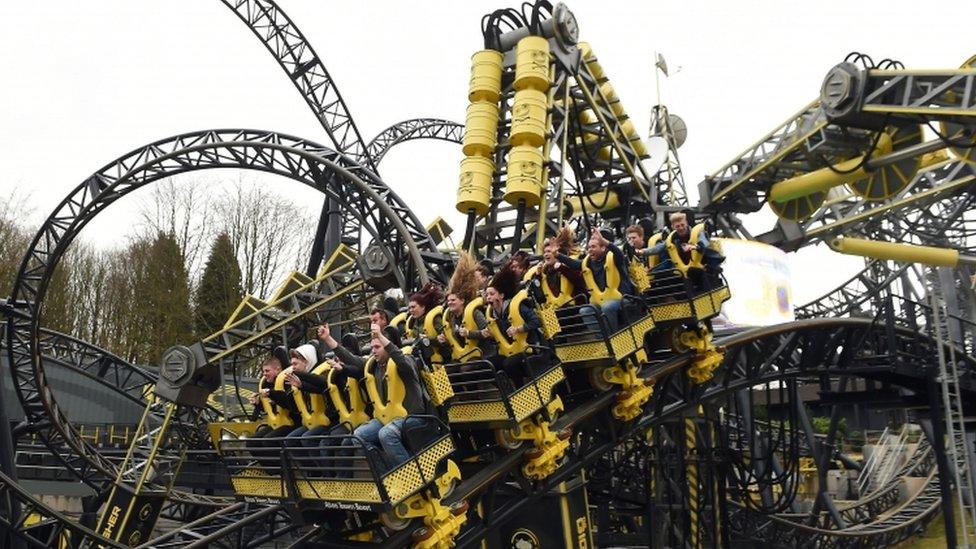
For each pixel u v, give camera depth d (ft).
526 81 87.20
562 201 87.76
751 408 99.04
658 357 68.54
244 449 45.42
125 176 99.66
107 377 165.78
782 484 98.73
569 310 55.83
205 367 102.94
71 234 102.42
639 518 114.11
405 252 93.97
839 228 116.88
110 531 100.73
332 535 47.91
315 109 144.87
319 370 45.60
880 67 92.63
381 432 40.73
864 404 107.76
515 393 46.65
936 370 97.86
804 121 105.09
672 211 107.34
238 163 101.60
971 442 123.75
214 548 90.12
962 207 123.54
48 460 144.66
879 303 96.53
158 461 114.01
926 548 135.23
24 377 124.98
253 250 247.29
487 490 52.19
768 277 95.96
